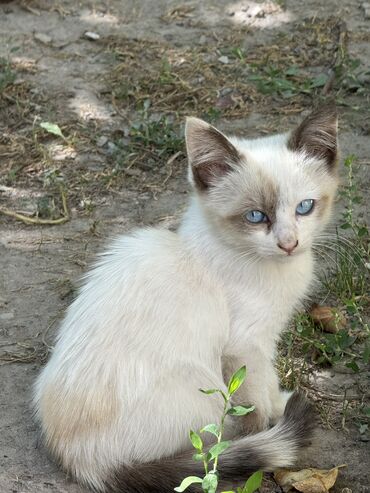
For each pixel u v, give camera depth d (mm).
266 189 889
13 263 1094
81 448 879
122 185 1184
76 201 1167
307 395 961
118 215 1148
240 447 878
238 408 845
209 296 901
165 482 870
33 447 923
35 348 1011
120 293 894
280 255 890
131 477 873
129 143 1224
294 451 887
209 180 910
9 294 1062
